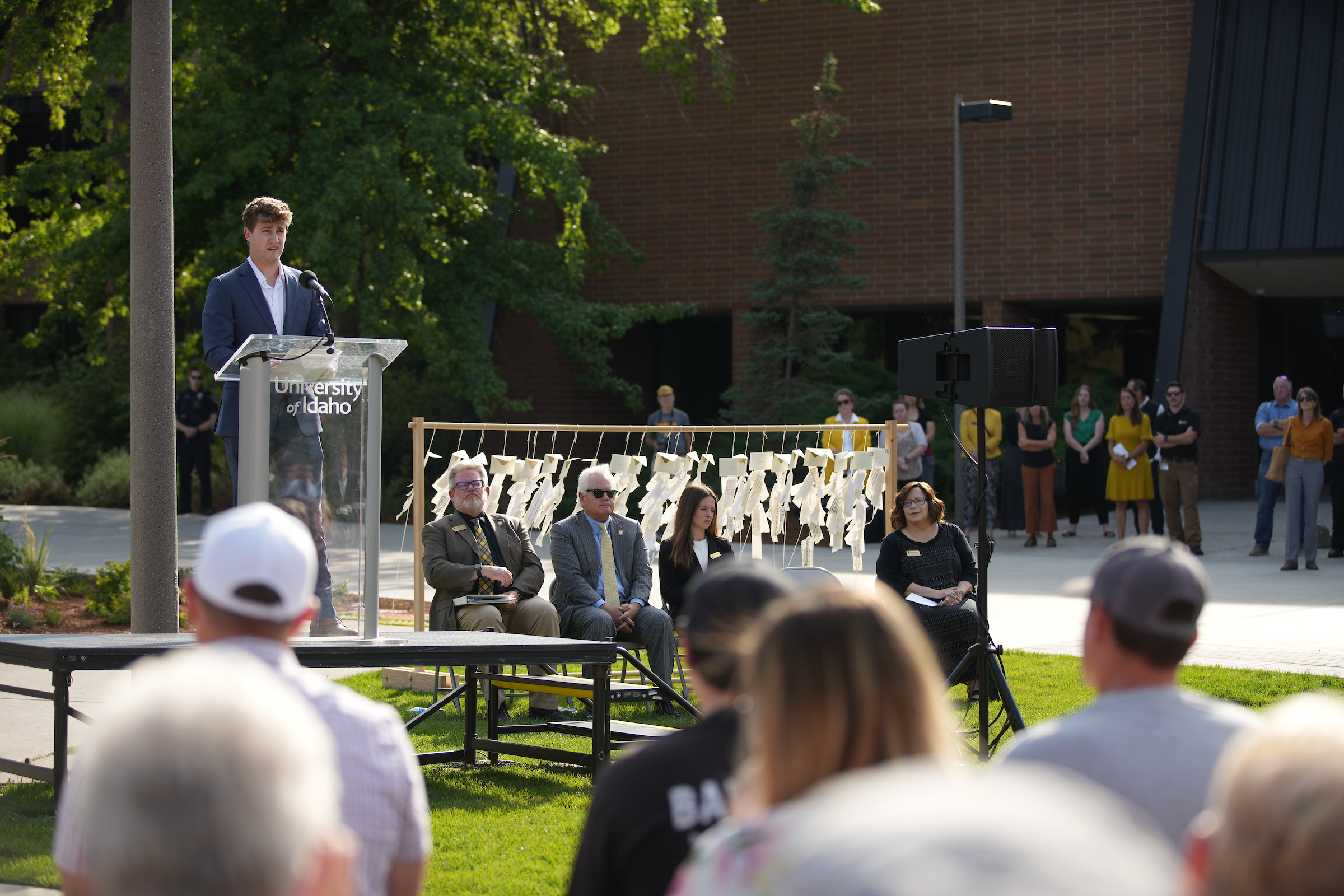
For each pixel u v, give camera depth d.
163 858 1.38
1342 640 11.25
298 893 1.47
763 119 25.58
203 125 20.27
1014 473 19.75
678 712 9.59
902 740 2.06
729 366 28.28
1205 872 1.85
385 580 15.05
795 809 1.30
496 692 8.18
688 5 22.91
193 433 22.89
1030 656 10.76
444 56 22.36
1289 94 22.41
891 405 23.39
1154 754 2.91
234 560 3.03
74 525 20.55
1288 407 17.67
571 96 23.47
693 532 9.96
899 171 24.83
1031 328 8.15
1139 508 17.88
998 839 0.97
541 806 6.96
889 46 24.83
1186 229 22.70
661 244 26.25
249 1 20.41
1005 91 24.19
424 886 5.56
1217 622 12.25
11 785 7.16
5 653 6.14
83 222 21.73
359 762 3.02
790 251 23.59
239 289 6.79
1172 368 22.39
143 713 1.46
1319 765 1.60
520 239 25.77
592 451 27.56
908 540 9.81
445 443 24.77
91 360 24.69
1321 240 21.95
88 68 20.06
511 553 9.55
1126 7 23.42
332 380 5.79
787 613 2.16
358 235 19.94
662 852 2.81
